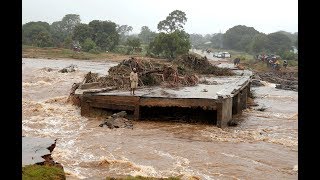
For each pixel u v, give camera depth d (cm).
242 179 1112
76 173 1086
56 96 2700
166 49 6900
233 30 15238
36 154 761
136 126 1808
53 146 855
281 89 3988
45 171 633
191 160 1291
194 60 3734
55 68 4997
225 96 1830
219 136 1664
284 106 2769
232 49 15200
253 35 14488
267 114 2362
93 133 1641
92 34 9550
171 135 1655
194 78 2658
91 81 2431
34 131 1653
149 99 1891
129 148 1415
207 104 1819
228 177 1125
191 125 1869
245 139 1633
